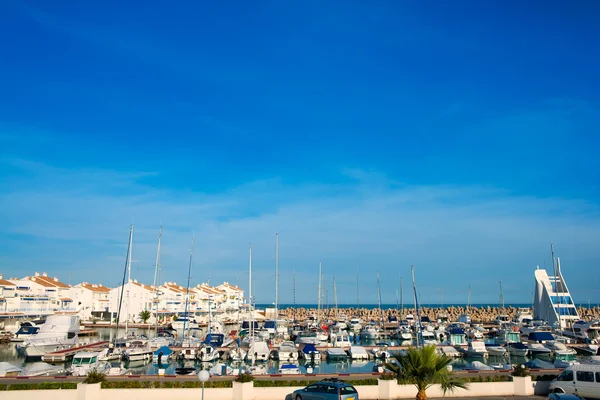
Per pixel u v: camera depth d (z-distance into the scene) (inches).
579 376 1217.4
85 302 4719.5
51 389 1190.3
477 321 5374.0
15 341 3100.4
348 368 2242.9
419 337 3169.3
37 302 4114.2
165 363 2335.1
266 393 1225.4
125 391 1199.6
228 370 1830.7
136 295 4862.2
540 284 4325.8
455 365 2321.6
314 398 1107.9
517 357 2664.9
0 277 4173.2
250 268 2891.2
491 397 1267.2
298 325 4350.4
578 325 3659.0
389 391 1245.1
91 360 2096.5
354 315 6437.0
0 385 1183.6
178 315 4899.1
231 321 4992.6
